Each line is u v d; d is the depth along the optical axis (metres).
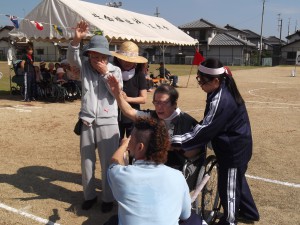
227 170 3.39
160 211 2.18
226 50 66.69
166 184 2.22
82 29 3.88
